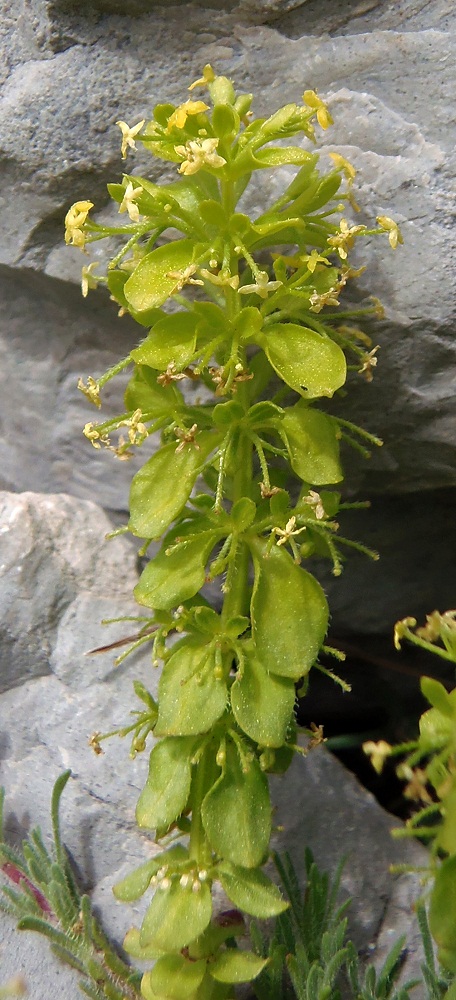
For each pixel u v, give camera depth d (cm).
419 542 15
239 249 10
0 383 15
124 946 11
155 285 10
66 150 13
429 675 17
